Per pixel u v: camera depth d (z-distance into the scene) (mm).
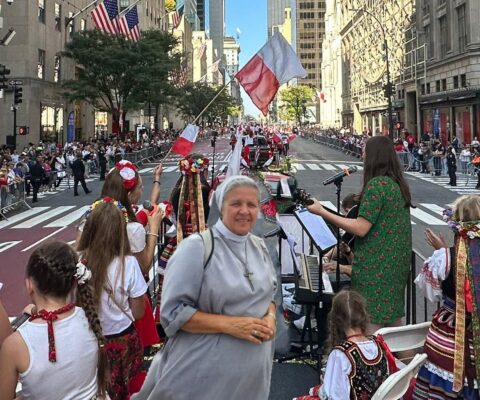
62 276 2924
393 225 4465
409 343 4281
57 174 26656
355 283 4570
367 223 4430
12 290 9523
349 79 92250
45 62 44594
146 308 4871
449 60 45656
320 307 5406
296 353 5738
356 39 84875
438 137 45062
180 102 64688
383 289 4418
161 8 82812
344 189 22750
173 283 2855
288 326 6027
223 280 2816
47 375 2754
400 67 60656
